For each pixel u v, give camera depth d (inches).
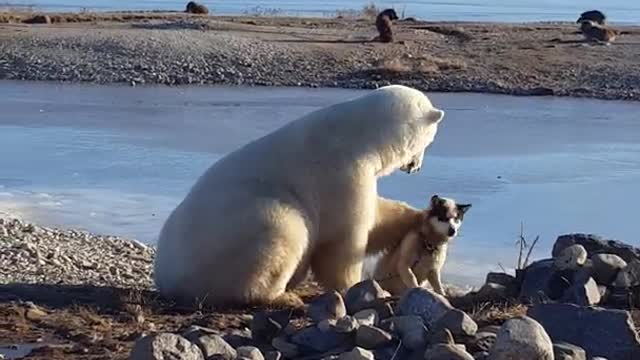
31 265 480.4
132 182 775.1
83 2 5118.1
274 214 357.4
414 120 378.3
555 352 251.0
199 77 1696.6
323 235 371.6
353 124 372.8
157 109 1312.7
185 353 247.6
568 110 1400.1
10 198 702.5
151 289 411.5
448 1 7765.8
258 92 1579.7
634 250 362.3
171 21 2374.5
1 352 290.5
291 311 320.5
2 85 1589.6
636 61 1798.7
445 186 759.7
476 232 605.9
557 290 336.2
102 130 1083.3
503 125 1203.9
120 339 301.7
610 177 816.9
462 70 1739.7
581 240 367.9
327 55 1823.3
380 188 746.2
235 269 356.5
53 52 1796.3
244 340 281.0
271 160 370.3
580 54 1868.8
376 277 390.9
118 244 562.6
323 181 367.6
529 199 715.4
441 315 274.5
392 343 265.4
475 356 255.6
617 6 7480.3
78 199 705.6
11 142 978.1
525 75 1711.4
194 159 889.5
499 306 327.9
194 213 366.0
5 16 2331.4
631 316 299.4
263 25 2330.2
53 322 325.1
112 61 1752.0
